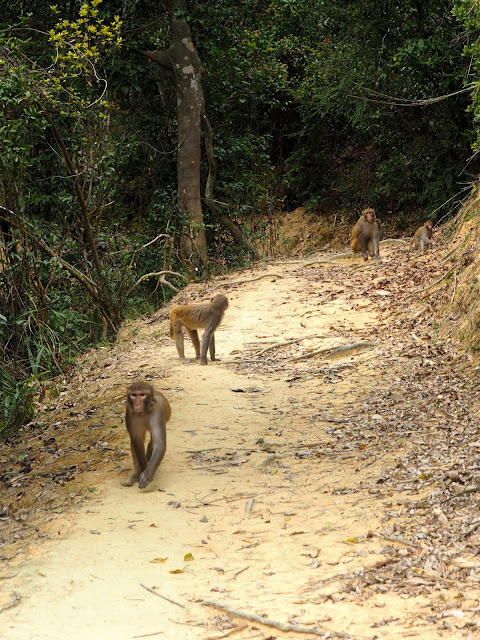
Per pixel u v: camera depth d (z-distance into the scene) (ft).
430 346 36.55
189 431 27.86
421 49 65.98
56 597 16.44
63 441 28.45
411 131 76.95
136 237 66.39
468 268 39.88
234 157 74.02
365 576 16.21
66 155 49.49
